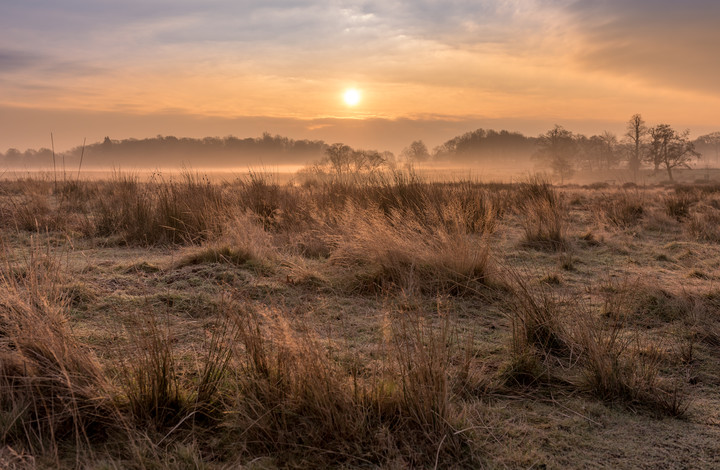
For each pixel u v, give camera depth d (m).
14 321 2.71
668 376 2.90
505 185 18.34
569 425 2.35
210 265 4.88
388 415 2.28
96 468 1.87
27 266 3.84
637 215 10.09
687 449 2.17
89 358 2.46
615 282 4.90
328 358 2.61
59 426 2.13
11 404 2.18
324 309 3.84
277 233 6.71
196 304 3.75
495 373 2.84
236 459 2.00
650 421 2.41
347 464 1.99
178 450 2.02
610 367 2.71
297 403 2.26
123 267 4.81
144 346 2.49
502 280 4.45
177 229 6.36
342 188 9.12
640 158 89.81
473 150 184.75
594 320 3.60
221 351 2.81
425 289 4.35
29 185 11.34
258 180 9.05
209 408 2.34
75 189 11.15
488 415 2.40
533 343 3.23
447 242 4.91
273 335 2.71
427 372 2.33
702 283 4.95
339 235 5.77
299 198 8.48
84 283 4.02
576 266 5.80
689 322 3.74
